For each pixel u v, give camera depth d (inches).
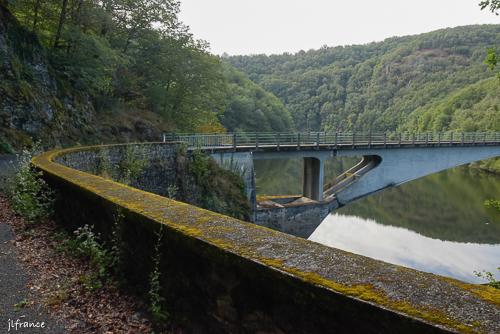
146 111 1206.9
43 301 144.9
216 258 98.0
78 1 892.6
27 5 828.0
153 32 1205.1
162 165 766.5
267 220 984.9
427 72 6176.2
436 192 1953.7
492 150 1457.9
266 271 84.3
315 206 1069.8
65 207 222.2
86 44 841.5
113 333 123.8
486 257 960.3
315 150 1087.6
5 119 615.8
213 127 1667.1
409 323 60.8
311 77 7490.2
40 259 187.0
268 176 2285.9
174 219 123.6
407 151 1254.9
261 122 3137.3
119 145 623.8
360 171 1230.3
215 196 880.9
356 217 1424.7
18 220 249.0
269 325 88.5
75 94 879.7
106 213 165.8
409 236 1144.8
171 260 121.6
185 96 1362.0
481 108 3122.5
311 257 88.8
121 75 1177.4
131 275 145.9
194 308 113.4
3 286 156.3
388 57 7342.5
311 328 78.3
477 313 61.2
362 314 67.4
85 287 155.1
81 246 183.2
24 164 300.7
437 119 3548.2
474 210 1519.4
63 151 420.2
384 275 77.9
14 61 678.5
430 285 72.7
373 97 6195.9
